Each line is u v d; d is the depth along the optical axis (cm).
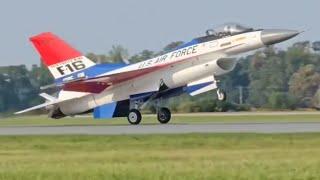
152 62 17238
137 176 7581
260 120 19612
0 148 11638
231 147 10888
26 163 9038
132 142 11931
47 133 14612
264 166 8088
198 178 7444
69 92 17988
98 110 17762
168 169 7962
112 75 17175
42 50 18150
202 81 16938
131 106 17462
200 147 11006
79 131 15000
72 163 8938
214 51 16775
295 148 10412
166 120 17438
